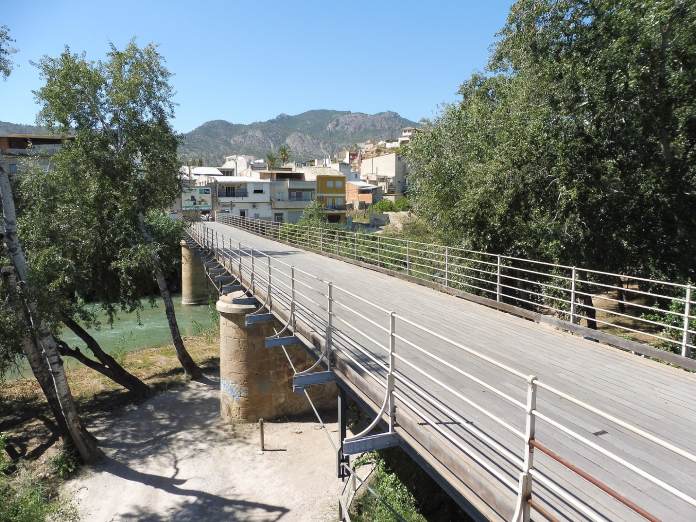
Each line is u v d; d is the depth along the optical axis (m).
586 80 11.91
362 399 5.73
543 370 6.37
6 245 11.32
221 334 13.92
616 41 11.12
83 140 16.45
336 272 15.22
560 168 12.56
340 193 57.09
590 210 12.66
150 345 21.66
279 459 11.84
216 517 9.87
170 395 16.09
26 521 7.89
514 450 4.16
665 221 13.09
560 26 12.40
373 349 7.21
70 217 15.31
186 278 30.52
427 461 4.28
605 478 3.78
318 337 7.59
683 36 10.73
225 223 43.47
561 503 3.43
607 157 12.73
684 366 6.56
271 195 53.97
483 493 3.67
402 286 12.81
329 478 10.97
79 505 10.36
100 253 16.84
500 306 10.16
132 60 17.03
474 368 6.38
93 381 17.62
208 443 12.77
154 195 17.84
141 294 19.36
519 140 13.27
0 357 11.85
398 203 57.66
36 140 37.06
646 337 14.73
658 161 12.54
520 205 13.95
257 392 13.64
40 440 13.49
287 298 10.74
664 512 3.35
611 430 4.62
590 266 13.59
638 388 5.75
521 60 13.48
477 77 20.64
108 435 13.43
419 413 4.86
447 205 17.27
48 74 16.08
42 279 11.80
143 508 10.23
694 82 11.32
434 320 9.12
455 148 17.81
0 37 10.60
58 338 15.80
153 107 17.33
